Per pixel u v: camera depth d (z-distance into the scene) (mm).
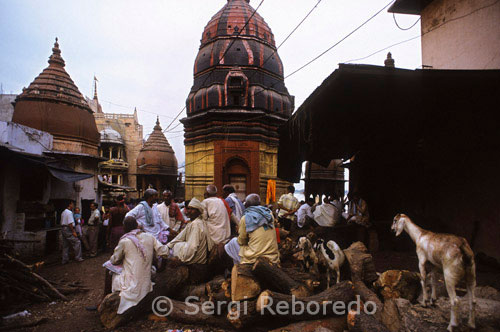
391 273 4086
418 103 5914
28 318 4574
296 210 9391
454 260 2988
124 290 4309
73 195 14031
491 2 7074
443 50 8703
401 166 9305
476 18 7523
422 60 9680
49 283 5773
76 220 10422
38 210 10812
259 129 23922
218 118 23859
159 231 6176
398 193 9484
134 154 44438
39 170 11320
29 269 5590
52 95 15812
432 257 3256
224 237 5449
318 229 7699
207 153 24234
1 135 10195
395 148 9219
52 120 15320
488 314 3213
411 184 8789
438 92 5406
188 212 5465
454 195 7078
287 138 10000
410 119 6750
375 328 3158
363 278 4520
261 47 26219
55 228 11734
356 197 7977
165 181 39938
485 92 5359
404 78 4887
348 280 4477
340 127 7473
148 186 39188
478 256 6062
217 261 5316
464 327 2914
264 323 3973
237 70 24281
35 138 12180
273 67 26734
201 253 5254
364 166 11516
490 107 5781
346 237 7664
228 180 23703
